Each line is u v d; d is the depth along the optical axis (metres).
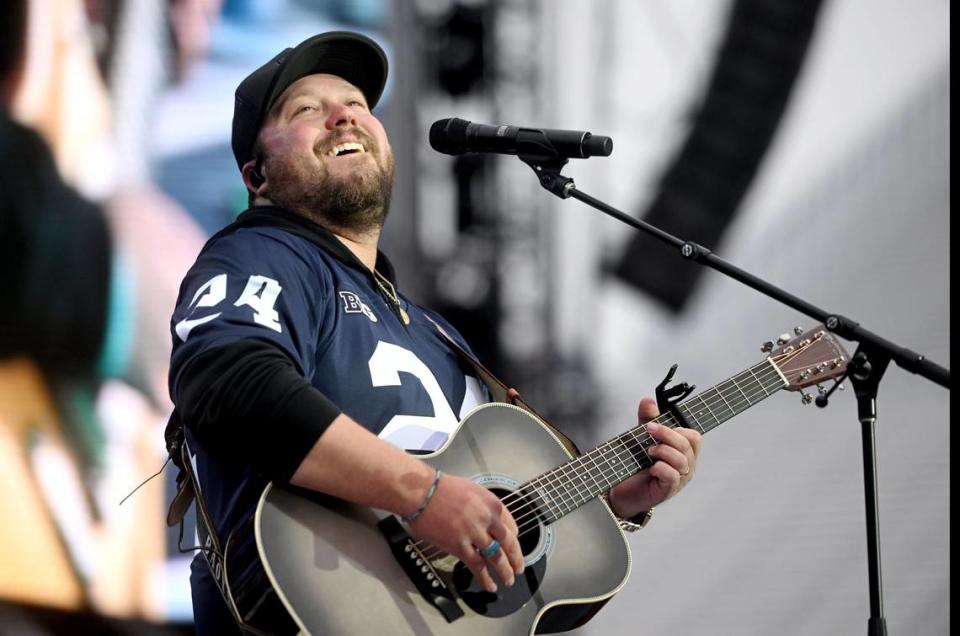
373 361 7.98
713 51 15.98
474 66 15.55
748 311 15.73
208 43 15.23
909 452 15.88
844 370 8.98
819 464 15.83
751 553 15.69
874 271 16.02
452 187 15.54
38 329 14.73
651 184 15.85
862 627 15.62
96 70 15.04
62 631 14.41
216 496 7.68
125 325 14.88
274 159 8.73
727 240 15.88
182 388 7.07
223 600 7.77
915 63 16.25
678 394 9.03
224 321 7.20
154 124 15.10
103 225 14.95
